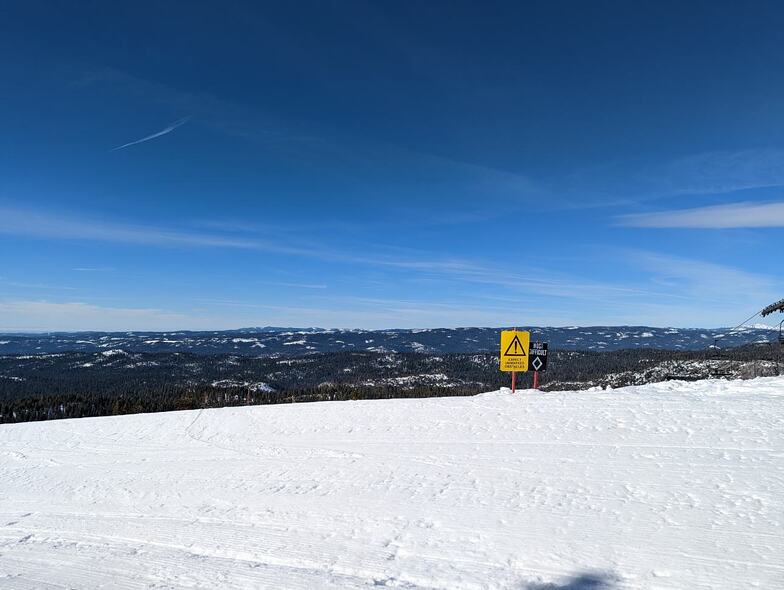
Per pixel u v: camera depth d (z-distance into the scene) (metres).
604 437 9.82
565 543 6.01
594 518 6.61
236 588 5.41
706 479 7.41
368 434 12.54
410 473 9.28
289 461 11.30
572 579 5.19
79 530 8.60
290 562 6.18
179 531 7.90
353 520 7.48
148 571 6.15
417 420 12.92
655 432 9.73
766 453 8.13
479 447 10.25
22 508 10.55
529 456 9.32
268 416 16.28
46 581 5.98
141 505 9.73
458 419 12.42
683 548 5.63
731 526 6.01
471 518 7.04
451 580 5.36
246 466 11.44
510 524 6.70
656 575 5.15
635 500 7.01
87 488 11.47
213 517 8.46
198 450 13.74
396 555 6.13
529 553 5.85
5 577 6.22
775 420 9.57
